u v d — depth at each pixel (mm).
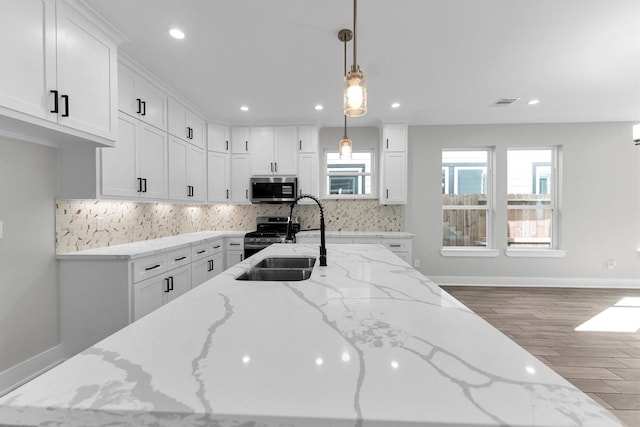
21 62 1549
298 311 938
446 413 460
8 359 1985
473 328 802
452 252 4574
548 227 4637
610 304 3689
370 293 1147
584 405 474
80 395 500
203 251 3506
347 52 2461
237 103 3617
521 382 541
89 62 1963
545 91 3283
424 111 3957
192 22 2062
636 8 1934
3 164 1943
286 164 4375
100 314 2275
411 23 2080
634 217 4406
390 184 4312
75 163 2279
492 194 4637
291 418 461
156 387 525
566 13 1984
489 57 2553
